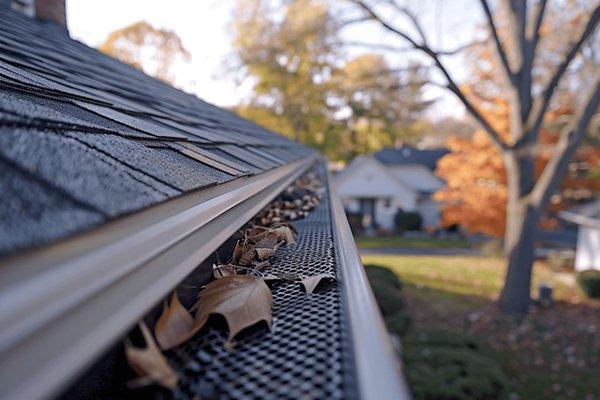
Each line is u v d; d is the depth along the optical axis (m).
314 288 0.97
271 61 17.38
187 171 0.92
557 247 19.34
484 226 13.69
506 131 11.64
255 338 0.77
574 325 8.39
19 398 0.41
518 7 9.34
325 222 1.99
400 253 17.55
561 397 5.75
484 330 8.14
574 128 8.87
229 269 1.17
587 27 8.30
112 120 1.18
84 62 3.24
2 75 1.07
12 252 0.40
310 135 24.48
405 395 0.49
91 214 0.50
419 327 8.02
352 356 0.60
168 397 0.63
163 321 0.76
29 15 5.02
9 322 0.41
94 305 0.52
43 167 0.55
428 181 26.72
